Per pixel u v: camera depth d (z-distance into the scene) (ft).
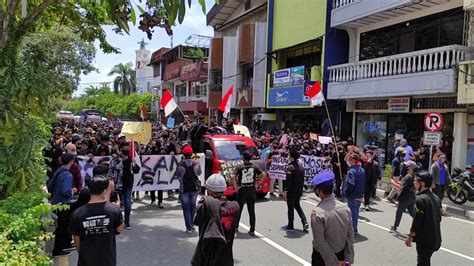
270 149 45.21
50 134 23.04
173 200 40.32
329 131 65.26
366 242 26.48
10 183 17.52
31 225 13.21
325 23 66.13
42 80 18.19
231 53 100.01
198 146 48.26
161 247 24.34
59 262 20.88
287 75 73.46
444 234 29.63
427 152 46.85
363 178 27.89
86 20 29.32
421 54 48.08
